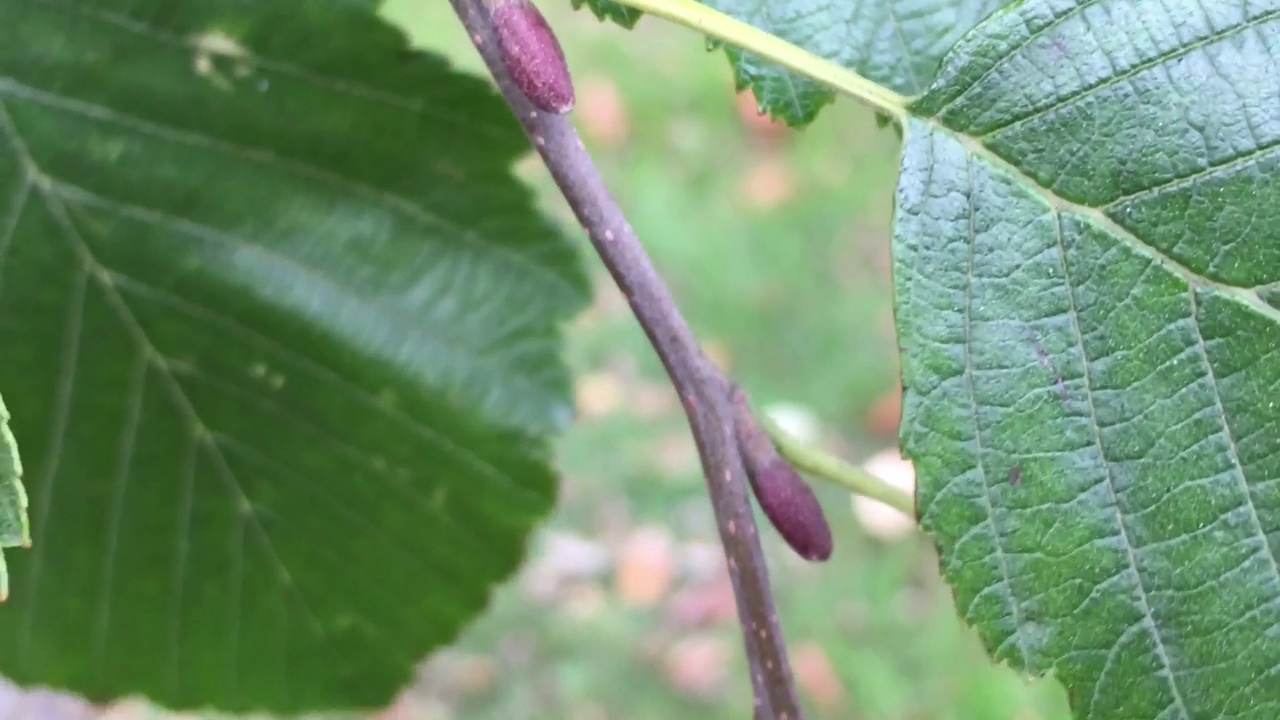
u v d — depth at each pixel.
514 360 0.22
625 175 0.66
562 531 0.56
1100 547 0.17
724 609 0.55
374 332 0.22
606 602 0.54
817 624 0.54
